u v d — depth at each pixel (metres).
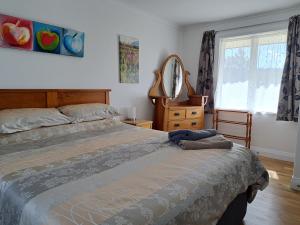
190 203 1.01
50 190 0.99
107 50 3.03
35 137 1.85
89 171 1.21
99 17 2.89
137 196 0.96
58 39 2.49
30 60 2.30
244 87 3.76
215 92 4.00
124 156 1.48
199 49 4.16
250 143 3.76
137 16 3.38
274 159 3.47
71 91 2.63
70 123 2.24
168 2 3.04
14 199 0.98
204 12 3.43
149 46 3.65
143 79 3.61
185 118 3.76
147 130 2.32
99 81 2.97
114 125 2.49
